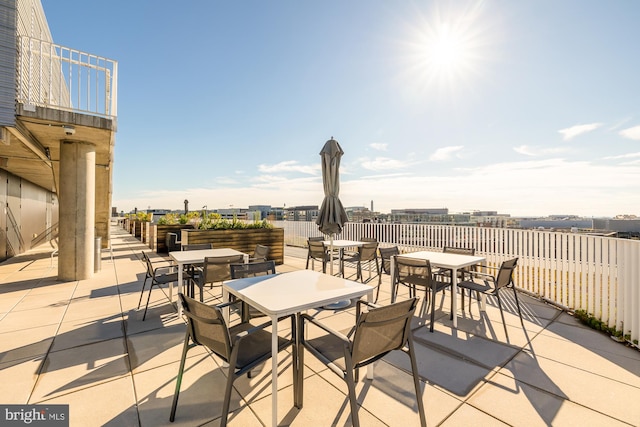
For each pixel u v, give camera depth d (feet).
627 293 10.09
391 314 5.68
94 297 15.34
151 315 12.64
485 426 5.89
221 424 5.30
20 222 32.60
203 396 6.90
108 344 9.74
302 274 9.48
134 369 8.14
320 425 5.90
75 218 19.02
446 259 13.23
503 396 6.92
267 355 6.03
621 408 6.45
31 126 16.35
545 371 8.07
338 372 5.44
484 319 12.34
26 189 34.96
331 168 16.61
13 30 14.39
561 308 13.76
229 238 24.67
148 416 6.19
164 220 37.19
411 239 25.32
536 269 15.89
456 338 10.33
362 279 19.94
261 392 7.07
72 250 18.98
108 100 17.85
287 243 43.16
